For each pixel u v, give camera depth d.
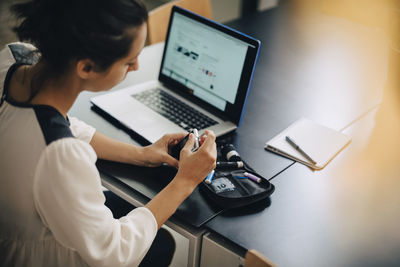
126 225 0.88
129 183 1.05
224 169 1.10
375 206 1.03
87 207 0.81
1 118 0.83
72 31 0.73
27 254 0.92
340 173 1.13
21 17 0.80
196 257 0.99
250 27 1.94
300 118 1.36
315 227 0.96
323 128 1.30
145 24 0.81
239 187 1.04
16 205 0.84
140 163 1.11
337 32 1.96
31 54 0.93
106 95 1.38
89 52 0.75
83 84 0.83
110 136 1.22
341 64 1.71
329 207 1.02
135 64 0.87
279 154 1.20
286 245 0.90
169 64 1.43
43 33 0.76
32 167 0.79
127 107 1.33
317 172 1.13
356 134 1.30
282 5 2.22
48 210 0.80
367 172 1.14
